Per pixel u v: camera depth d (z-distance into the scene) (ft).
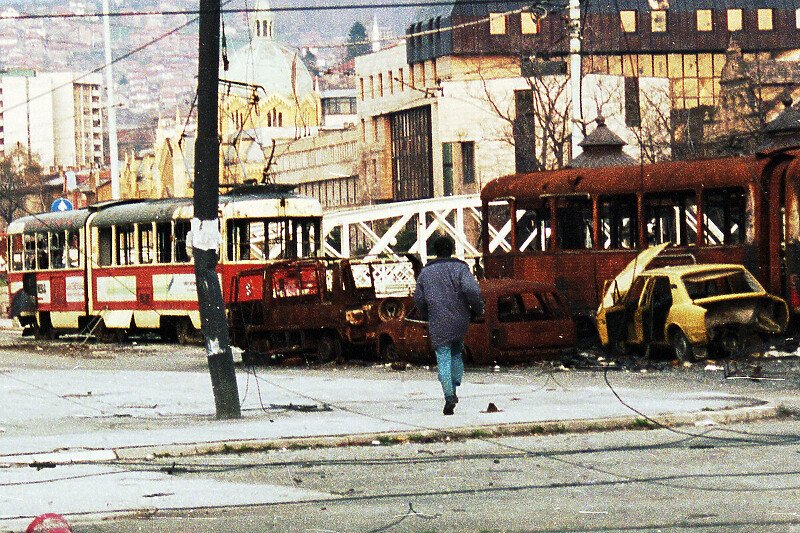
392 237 430.61
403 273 198.59
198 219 118.62
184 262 256.93
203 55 120.06
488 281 175.83
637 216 200.34
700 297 172.35
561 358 173.47
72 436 102.99
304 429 104.22
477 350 168.96
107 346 264.31
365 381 151.23
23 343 287.07
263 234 249.96
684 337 165.58
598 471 83.92
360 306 187.73
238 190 259.19
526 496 76.07
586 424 104.73
